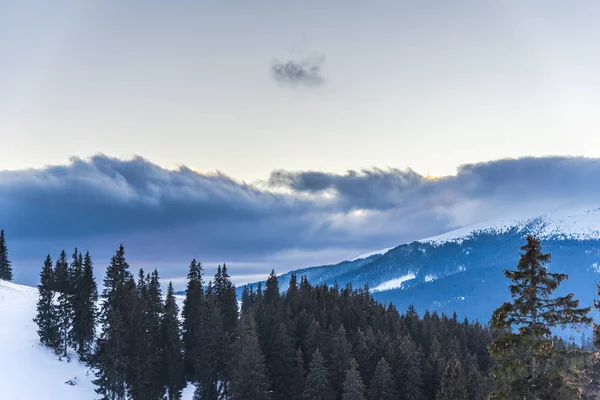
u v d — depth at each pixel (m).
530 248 20.11
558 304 19.72
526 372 20.03
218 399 81.06
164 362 79.81
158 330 81.56
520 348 20.03
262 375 67.94
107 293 86.25
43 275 82.94
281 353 78.81
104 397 67.81
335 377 75.31
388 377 68.00
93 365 78.50
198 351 85.19
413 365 73.69
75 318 83.88
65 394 68.19
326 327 101.06
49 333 81.06
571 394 19.11
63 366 77.44
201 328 86.00
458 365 64.62
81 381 74.62
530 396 19.56
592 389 25.64
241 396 66.81
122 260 91.25
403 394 72.94
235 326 100.31
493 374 20.62
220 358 81.31
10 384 65.38
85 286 84.12
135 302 78.75
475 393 68.56
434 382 77.69
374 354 82.19
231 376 78.06
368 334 89.62
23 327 87.50
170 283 98.19
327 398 67.19
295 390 73.75
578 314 19.45
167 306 93.12
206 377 79.50
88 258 86.00
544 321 19.86
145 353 72.75
